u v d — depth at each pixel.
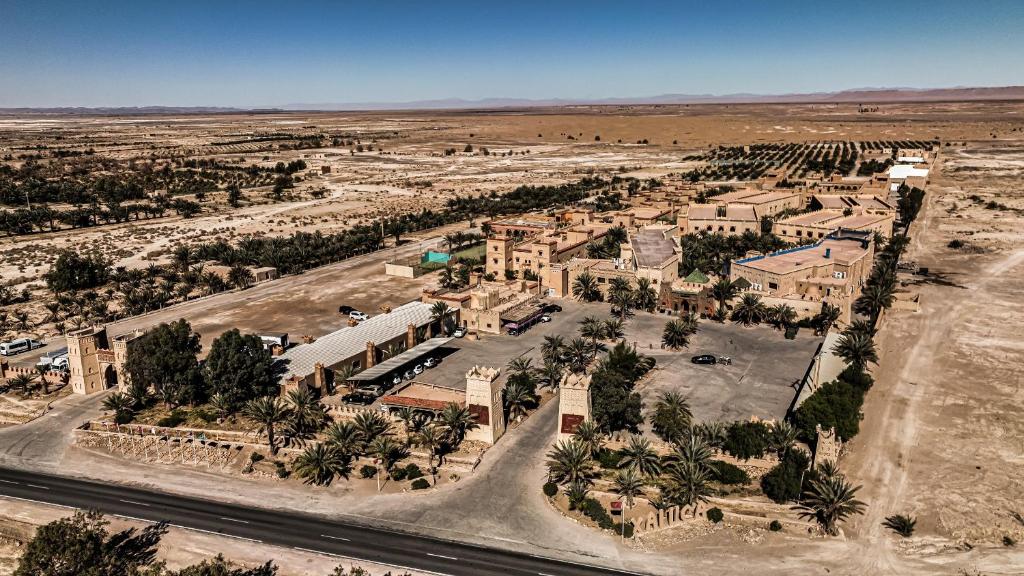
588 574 68.00
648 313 149.38
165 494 83.69
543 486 83.25
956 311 146.50
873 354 110.12
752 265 151.50
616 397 92.31
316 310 159.25
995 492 80.25
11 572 70.00
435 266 194.50
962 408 101.38
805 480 79.94
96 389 115.06
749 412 100.56
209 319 153.12
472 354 128.00
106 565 67.81
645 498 80.69
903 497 79.69
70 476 88.06
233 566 69.50
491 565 69.38
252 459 91.00
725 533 74.19
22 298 168.88
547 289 168.12
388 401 100.44
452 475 86.62
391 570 68.62
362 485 85.06
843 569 68.19
